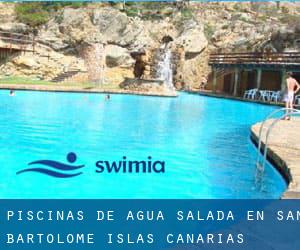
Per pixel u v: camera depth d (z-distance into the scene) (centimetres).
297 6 4534
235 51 3600
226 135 1330
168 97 2764
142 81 2911
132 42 3553
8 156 939
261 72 2850
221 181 779
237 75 3028
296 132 1205
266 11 4322
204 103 2453
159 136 1262
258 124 1388
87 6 3744
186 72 3562
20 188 704
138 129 1377
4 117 1524
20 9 3600
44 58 3212
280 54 2725
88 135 1236
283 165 785
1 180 748
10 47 3059
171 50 3409
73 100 2209
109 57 3441
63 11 3456
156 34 3719
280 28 3494
